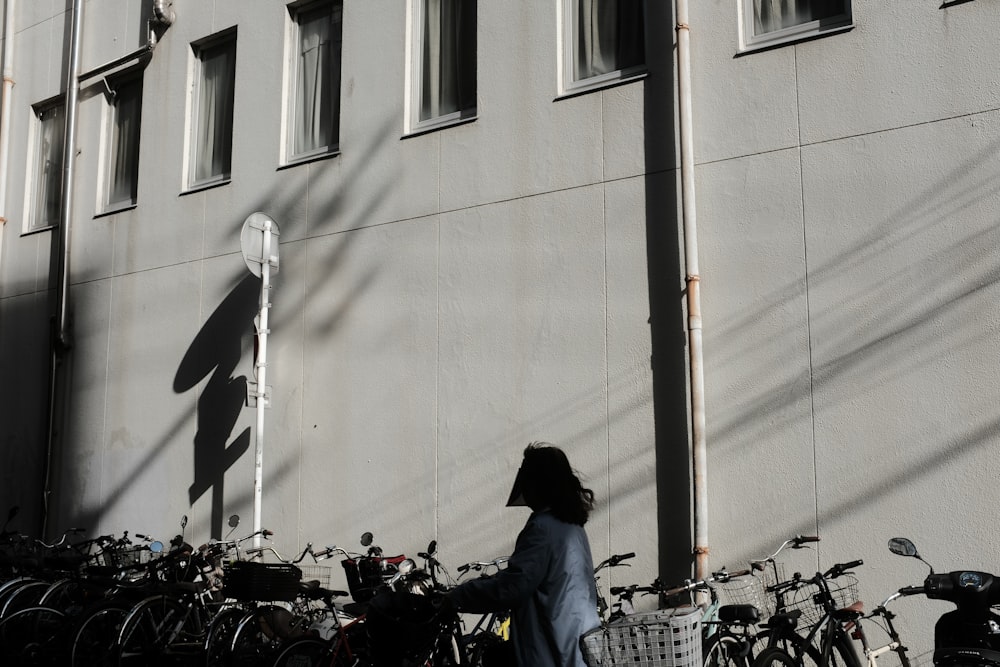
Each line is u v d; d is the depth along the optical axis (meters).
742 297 6.69
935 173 6.07
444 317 8.21
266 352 9.12
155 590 6.94
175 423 10.09
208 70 10.78
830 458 6.20
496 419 7.77
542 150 7.83
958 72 6.07
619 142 7.42
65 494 11.02
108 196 11.62
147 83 11.15
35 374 11.76
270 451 9.17
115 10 11.78
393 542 8.22
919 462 5.89
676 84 7.14
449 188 8.34
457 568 7.44
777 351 6.50
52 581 8.31
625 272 7.24
